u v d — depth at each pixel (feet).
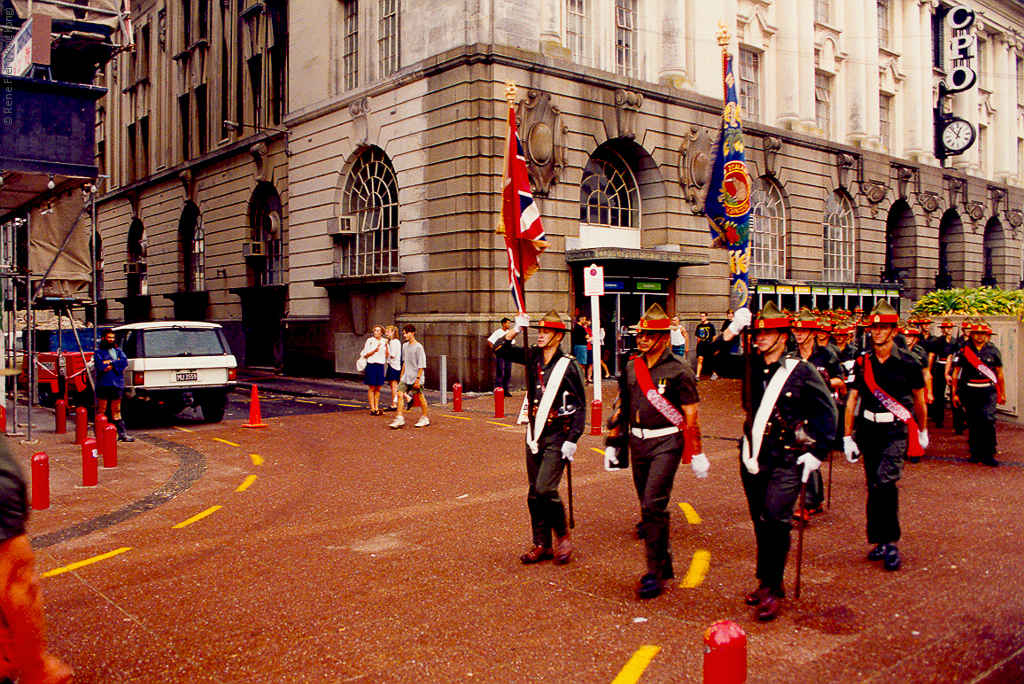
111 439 32.76
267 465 33.42
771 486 16.28
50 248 39.93
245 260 90.74
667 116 74.33
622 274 69.72
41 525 23.89
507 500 26.76
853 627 15.69
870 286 93.81
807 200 89.81
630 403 18.29
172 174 104.94
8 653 8.98
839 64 96.12
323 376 78.02
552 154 65.21
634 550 20.90
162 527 23.68
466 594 17.72
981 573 18.86
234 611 16.88
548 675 13.74
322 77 77.77
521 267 21.56
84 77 40.22
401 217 68.28
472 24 62.23
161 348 44.96
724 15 80.43
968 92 117.39
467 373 61.98
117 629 15.98
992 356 32.50
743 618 16.19
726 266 79.61
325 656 14.61
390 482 29.86
